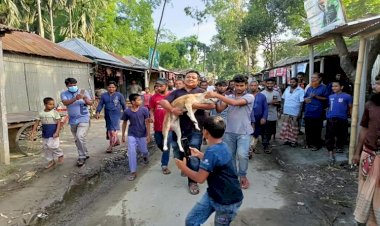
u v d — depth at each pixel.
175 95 5.08
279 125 12.15
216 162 2.73
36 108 12.38
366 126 3.49
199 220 3.00
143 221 4.12
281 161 6.94
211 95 4.55
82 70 16.17
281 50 34.91
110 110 7.71
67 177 5.97
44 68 12.96
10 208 4.57
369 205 3.18
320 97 7.58
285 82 18.14
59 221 4.18
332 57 12.02
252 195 4.91
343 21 6.96
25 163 6.90
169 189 5.27
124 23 41.41
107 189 5.39
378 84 3.29
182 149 4.96
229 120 5.10
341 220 4.04
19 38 13.16
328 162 6.57
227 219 2.83
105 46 38.50
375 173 3.14
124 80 23.20
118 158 7.42
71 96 6.55
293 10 22.70
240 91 4.91
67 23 36.03
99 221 4.15
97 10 36.28
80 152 6.69
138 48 42.88
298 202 4.61
